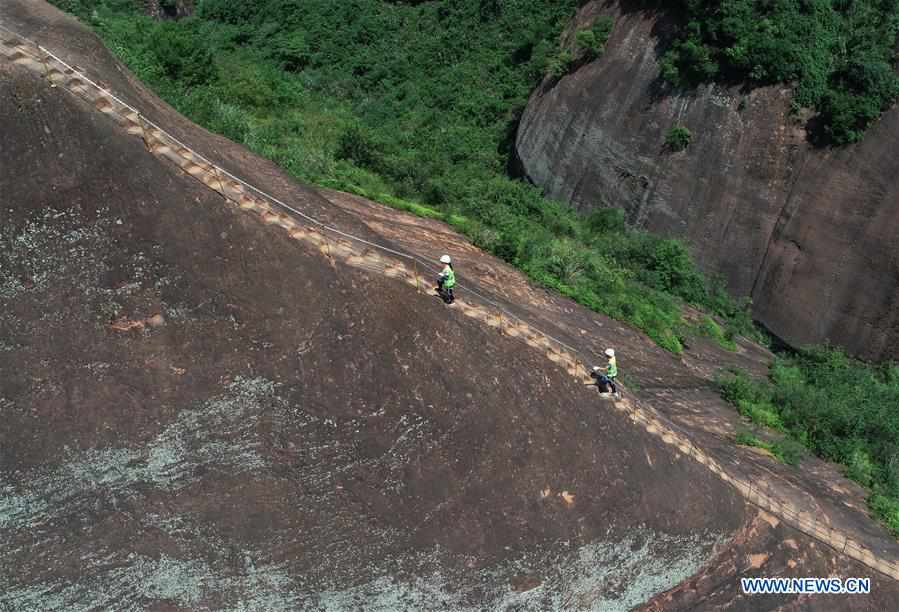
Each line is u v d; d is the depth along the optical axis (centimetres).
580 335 2722
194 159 1766
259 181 2058
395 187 3466
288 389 1695
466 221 3303
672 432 2138
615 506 1919
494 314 1997
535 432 1869
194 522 1652
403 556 1736
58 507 1598
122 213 1638
